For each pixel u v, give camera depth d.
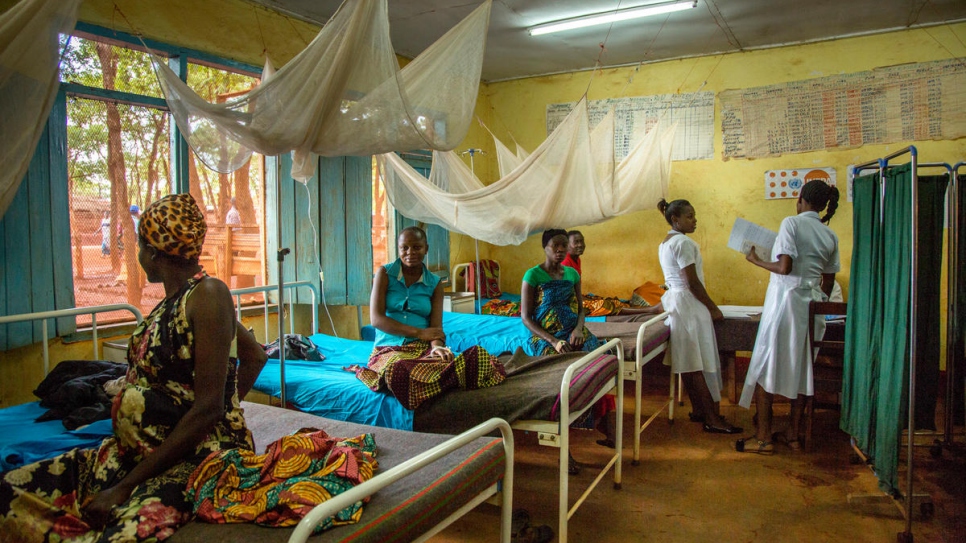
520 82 6.77
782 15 4.80
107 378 2.52
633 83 6.20
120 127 3.58
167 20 3.62
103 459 1.51
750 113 5.74
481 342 4.04
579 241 5.15
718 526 2.76
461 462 1.77
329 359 3.47
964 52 5.02
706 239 5.97
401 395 2.53
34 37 1.75
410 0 4.41
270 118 2.43
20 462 1.92
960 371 3.41
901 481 3.21
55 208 3.04
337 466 1.53
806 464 3.46
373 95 2.44
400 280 3.11
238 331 1.86
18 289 2.87
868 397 3.01
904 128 5.24
